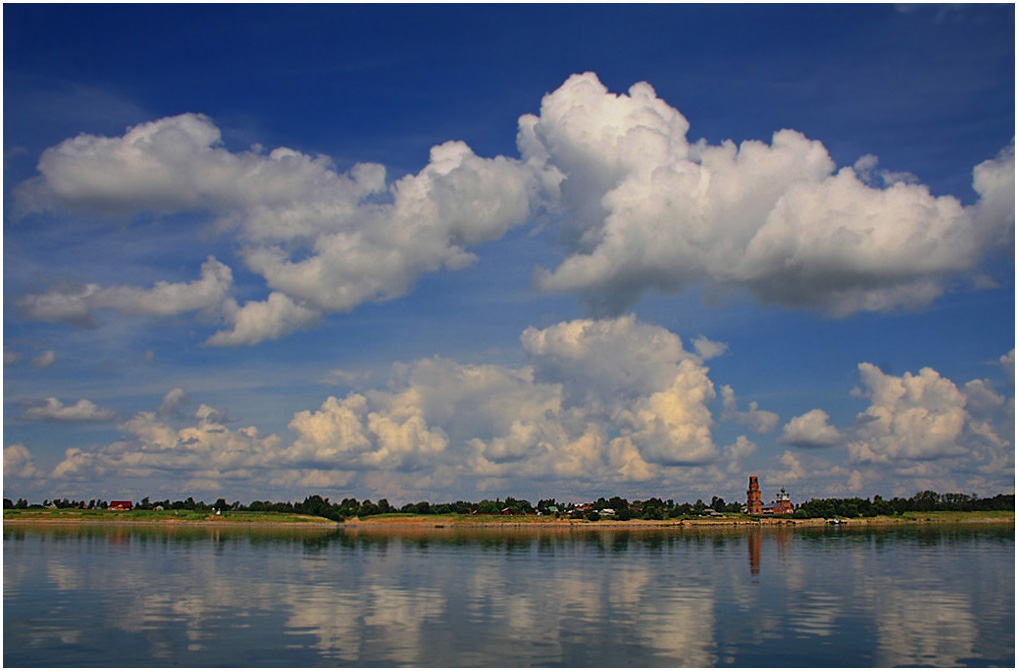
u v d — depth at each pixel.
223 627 71.31
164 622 73.75
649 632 69.38
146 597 90.44
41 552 164.38
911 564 136.50
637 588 99.94
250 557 153.12
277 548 185.00
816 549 181.38
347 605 84.50
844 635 68.25
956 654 61.50
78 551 168.00
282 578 111.81
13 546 185.62
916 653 61.78
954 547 189.00
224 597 90.62
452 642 65.19
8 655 60.53
